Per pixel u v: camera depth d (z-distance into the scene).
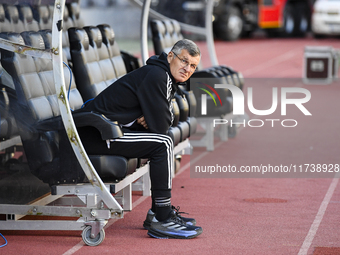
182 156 23.73
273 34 75.88
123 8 70.44
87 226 13.25
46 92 13.64
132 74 13.67
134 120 13.87
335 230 14.51
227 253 12.73
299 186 19.25
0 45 13.03
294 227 14.76
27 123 13.45
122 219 15.48
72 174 13.41
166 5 47.78
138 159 14.89
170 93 13.63
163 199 13.77
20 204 13.69
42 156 13.48
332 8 68.38
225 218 15.60
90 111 13.37
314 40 72.88
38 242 13.48
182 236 13.69
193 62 13.48
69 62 18.34
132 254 12.64
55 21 12.77
